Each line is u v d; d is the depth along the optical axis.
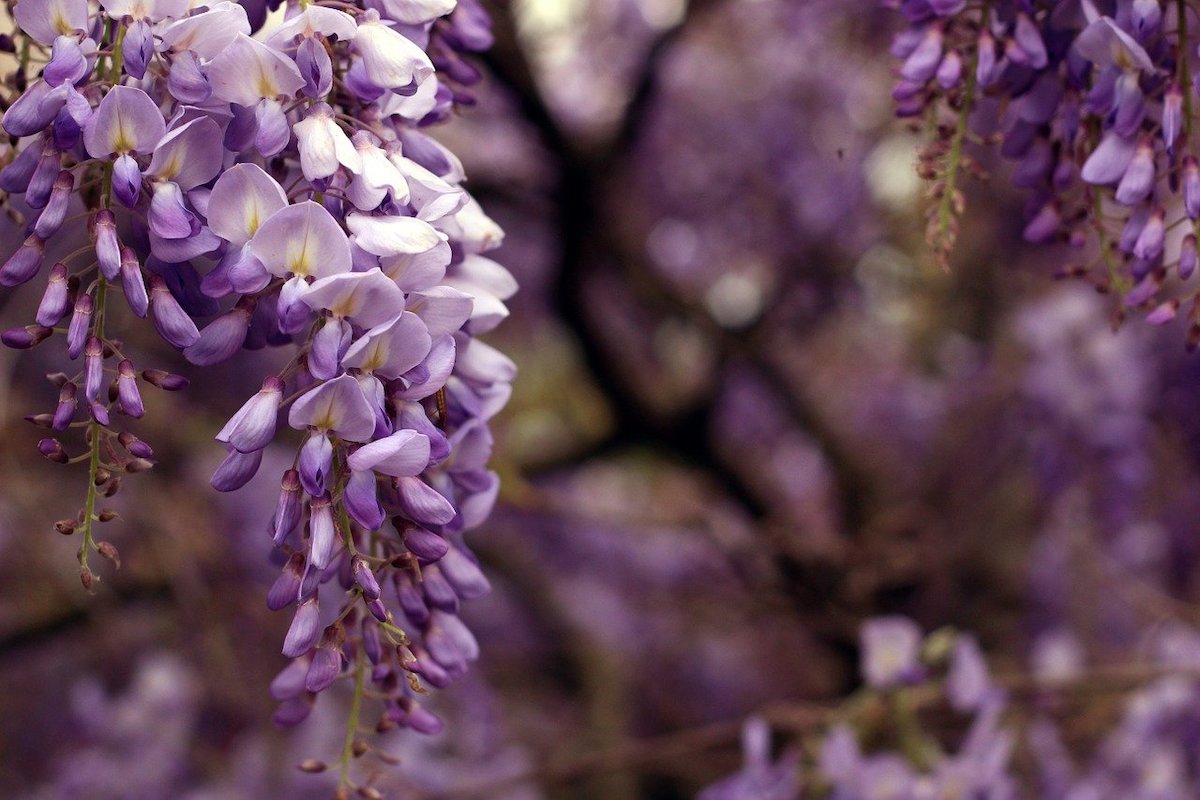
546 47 5.59
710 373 6.06
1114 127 1.68
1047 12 1.78
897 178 6.66
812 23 6.55
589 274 5.49
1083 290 5.39
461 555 1.54
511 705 7.16
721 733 3.59
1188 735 3.87
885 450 7.33
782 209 7.40
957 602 5.91
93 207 1.46
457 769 5.12
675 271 7.85
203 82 1.32
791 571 5.44
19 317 4.71
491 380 1.56
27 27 1.36
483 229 1.57
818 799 3.34
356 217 1.33
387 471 1.31
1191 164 1.67
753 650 7.62
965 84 1.79
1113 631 5.69
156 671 5.58
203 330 1.35
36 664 6.70
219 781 5.30
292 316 1.28
